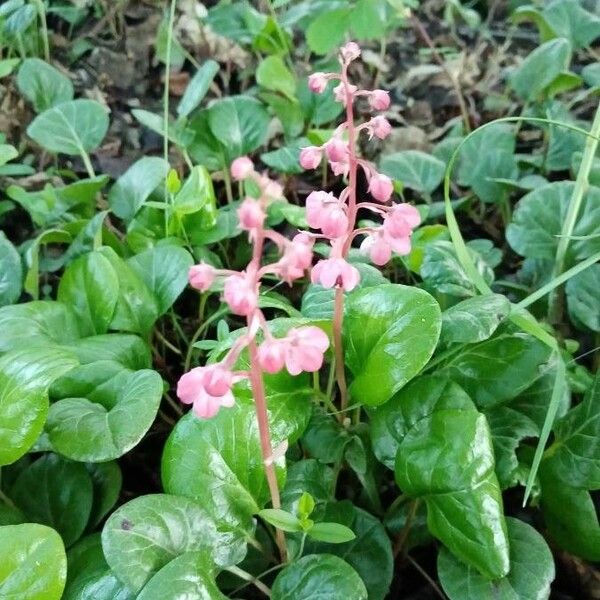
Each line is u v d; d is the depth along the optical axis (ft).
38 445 0.68
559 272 0.90
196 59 1.53
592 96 1.40
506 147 1.17
